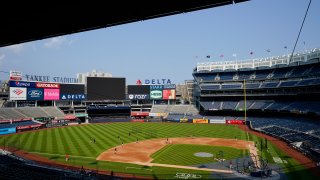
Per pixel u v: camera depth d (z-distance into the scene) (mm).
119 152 55562
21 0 14641
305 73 97188
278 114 109500
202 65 136375
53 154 53281
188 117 121375
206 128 95938
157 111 133250
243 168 43438
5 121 89938
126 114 133000
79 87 121312
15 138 72375
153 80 133750
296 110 91062
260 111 112375
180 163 46875
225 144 64562
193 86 153375
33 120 100312
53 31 20109
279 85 104500
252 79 117625
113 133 82438
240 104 118062
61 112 115562
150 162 47688
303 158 49875
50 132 84250
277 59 117125
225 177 38750
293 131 74500
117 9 15898
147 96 133000
